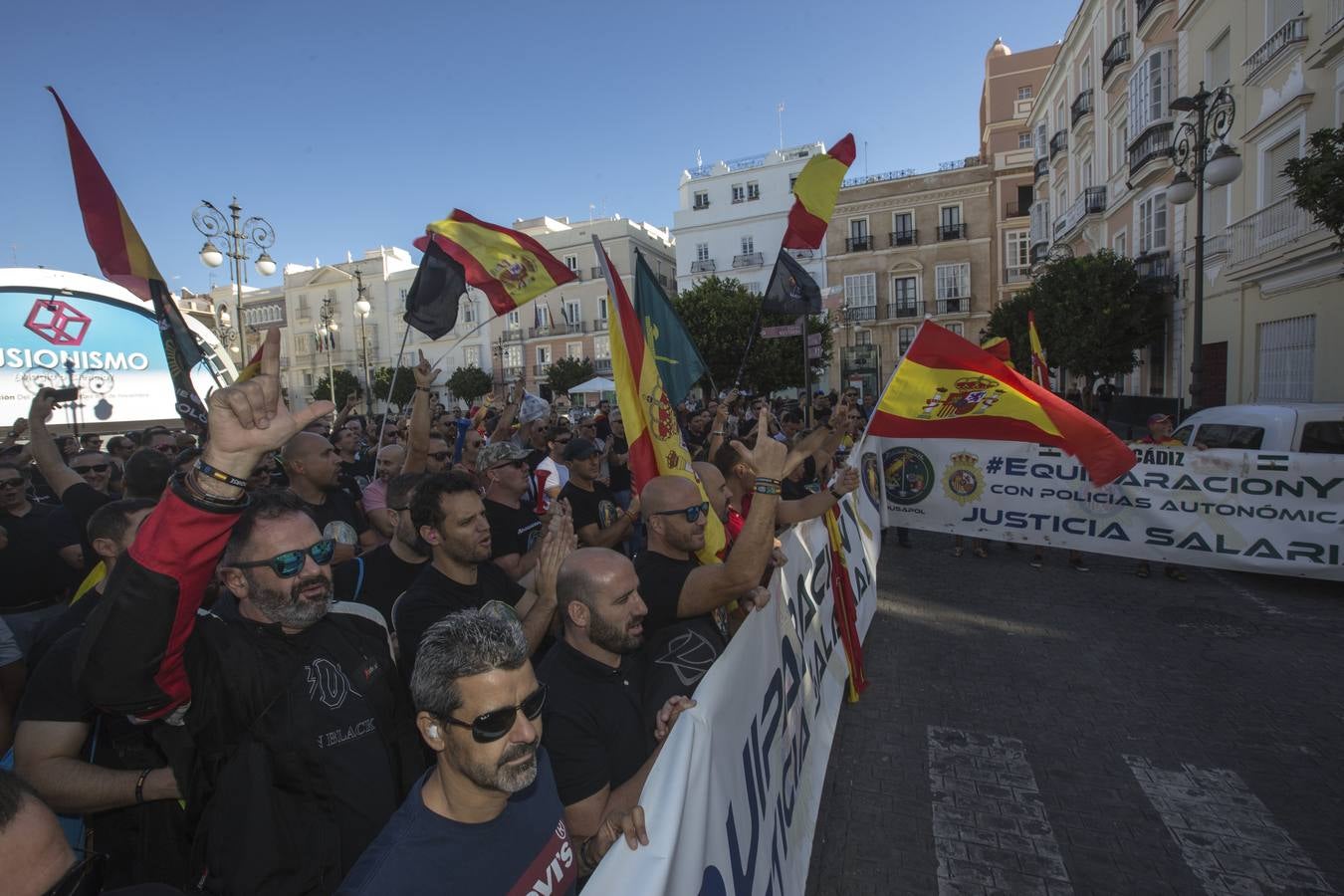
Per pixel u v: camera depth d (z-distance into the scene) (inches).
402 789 78.4
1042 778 150.6
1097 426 222.8
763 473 96.1
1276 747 158.9
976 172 1561.3
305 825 69.6
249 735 69.2
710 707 78.4
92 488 161.3
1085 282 778.8
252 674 69.3
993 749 162.2
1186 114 691.4
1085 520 293.4
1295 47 494.9
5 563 157.3
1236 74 586.6
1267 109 538.3
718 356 1258.0
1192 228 694.5
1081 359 792.9
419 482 102.1
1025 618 244.4
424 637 58.4
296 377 2261.3
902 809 141.8
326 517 159.9
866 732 171.5
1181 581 280.8
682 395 183.9
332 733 71.5
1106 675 197.5
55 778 67.7
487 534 100.6
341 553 136.6
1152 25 731.4
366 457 322.7
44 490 281.3
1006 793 145.6
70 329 607.5
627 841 61.3
